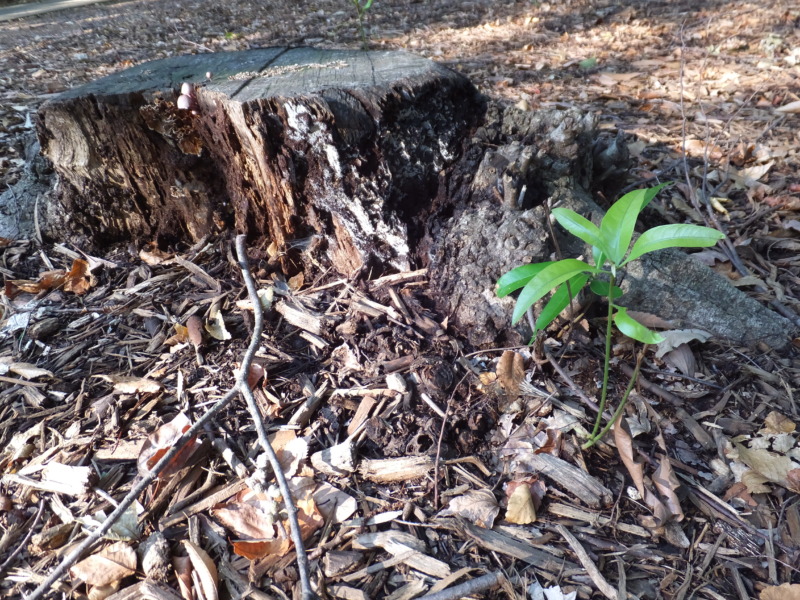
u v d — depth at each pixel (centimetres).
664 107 388
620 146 249
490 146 213
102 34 726
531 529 151
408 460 165
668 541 149
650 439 173
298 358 194
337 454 165
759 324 203
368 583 139
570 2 693
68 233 248
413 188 211
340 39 629
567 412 177
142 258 243
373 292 212
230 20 780
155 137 222
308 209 216
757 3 594
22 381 190
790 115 358
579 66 480
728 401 183
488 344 194
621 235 135
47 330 208
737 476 164
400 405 177
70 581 142
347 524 151
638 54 497
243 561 144
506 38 583
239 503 155
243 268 199
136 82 223
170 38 691
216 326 202
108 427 175
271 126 196
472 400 180
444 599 129
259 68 236
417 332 197
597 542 148
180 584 140
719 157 321
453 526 150
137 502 156
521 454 167
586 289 201
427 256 211
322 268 226
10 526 154
